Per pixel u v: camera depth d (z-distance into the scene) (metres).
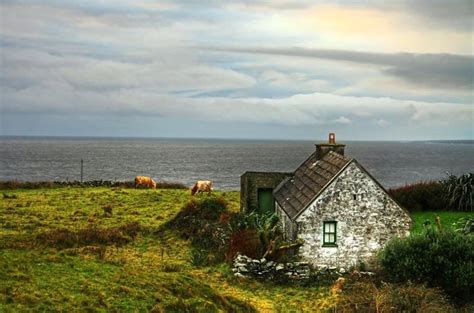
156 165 170.38
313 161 42.12
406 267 29.59
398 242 30.72
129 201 54.69
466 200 51.06
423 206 51.75
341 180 33.59
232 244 34.16
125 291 22.86
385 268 31.17
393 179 138.50
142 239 39.81
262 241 33.72
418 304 25.39
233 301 26.23
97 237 37.72
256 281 31.33
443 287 29.34
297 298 28.97
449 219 47.19
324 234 33.62
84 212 47.97
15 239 35.19
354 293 27.89
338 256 33.62
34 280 22.78
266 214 41.22
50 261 26.64
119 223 44.22
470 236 30.83
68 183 68.06
